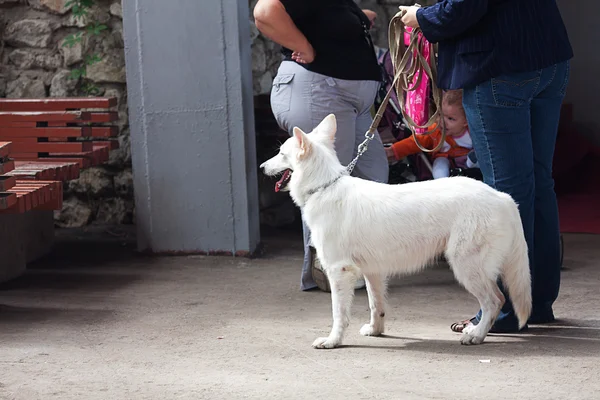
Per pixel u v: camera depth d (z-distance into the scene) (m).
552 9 4.31
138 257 6.95
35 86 8.15
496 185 4.41
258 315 5.15
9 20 8.15
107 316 5.11
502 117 4.28
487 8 4.16
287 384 3.67
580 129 11.48
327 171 4.43
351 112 5.66
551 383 3.59
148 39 6.72
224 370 3.93
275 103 5.72
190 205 6.89
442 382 3.64
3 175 4.98
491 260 4.21
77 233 7.92
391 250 4.31
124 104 8.12
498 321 4.52
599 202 9.01
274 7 5.34
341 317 4.37
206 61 6.66
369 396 3.47
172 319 5.04
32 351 4.31
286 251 7.20
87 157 6.68
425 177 6.58
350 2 5.75
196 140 6.79
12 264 6.21
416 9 4.41
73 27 8.09
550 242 4.66
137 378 3.81
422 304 5.41
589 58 11.41
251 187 6.93
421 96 5.07
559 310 5.08
